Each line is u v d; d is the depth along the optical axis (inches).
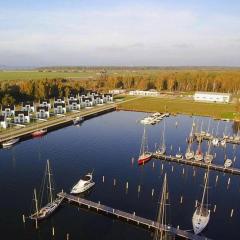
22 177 3262.8
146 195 2915.8
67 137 4990.2
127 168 3622.0
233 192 3051.2
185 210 2640.3
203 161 3858.3
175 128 5743.1
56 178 3260.3
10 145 4343.0
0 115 5516.7
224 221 2492.6
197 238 2174.0
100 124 6058.1
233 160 4010.8
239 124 6122.1
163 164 3814.0
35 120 5831.7
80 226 2375.7
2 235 2207.2
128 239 2229.3
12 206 2618.1
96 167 3624.5
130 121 6368.1
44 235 2240.4
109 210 2529.5
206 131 5526.6
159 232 2272.4
